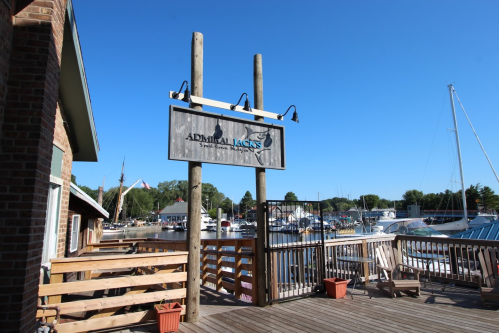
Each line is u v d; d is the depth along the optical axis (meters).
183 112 5.43
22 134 3.39
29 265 3.26
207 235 59.41
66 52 5.39
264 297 5.99
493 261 6.38
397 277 7.82
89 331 4.66
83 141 7.48
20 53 3.53
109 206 85.25
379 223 33.47
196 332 4.68
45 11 3.68
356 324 4.97
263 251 6.12
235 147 6.02
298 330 4.73
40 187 3.50
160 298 5.01
